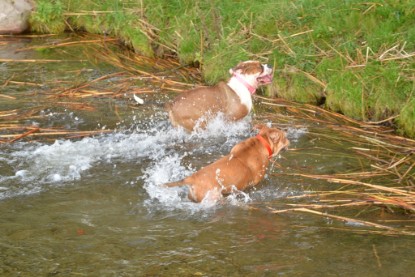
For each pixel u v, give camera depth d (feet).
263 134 27.32
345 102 34.40
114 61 41.39
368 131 32.58
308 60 36.78
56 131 32.14
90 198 26.35
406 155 29.86
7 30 45.83
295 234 23.84
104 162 29.37
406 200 25.79
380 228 24.18
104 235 23.77
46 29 46.29
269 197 26.45
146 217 25.02
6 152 30.01
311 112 34.78
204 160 29.76
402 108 32.78
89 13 46.14
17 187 27.07
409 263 22.08
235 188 26.27
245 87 32.60
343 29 37.93
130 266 21.98
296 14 39.78
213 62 38.65
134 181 27.71
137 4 44.70
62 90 37.04
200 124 32.14
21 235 23.73
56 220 24.73
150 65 40.93
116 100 36.04
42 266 21.98
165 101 35.94
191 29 41.57
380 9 38.45
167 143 31.40
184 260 22.33
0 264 22.07
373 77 34.42
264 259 22.39
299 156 29.89
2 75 39.01
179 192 26.81
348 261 22.24
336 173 28.30
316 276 21.47
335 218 24.88
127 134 32.19
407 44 35.68
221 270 21.80
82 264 22.09
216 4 42.19
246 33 39.73
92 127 32.86
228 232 24.00
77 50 43.11
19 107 34.83
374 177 27.86
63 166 28.91
